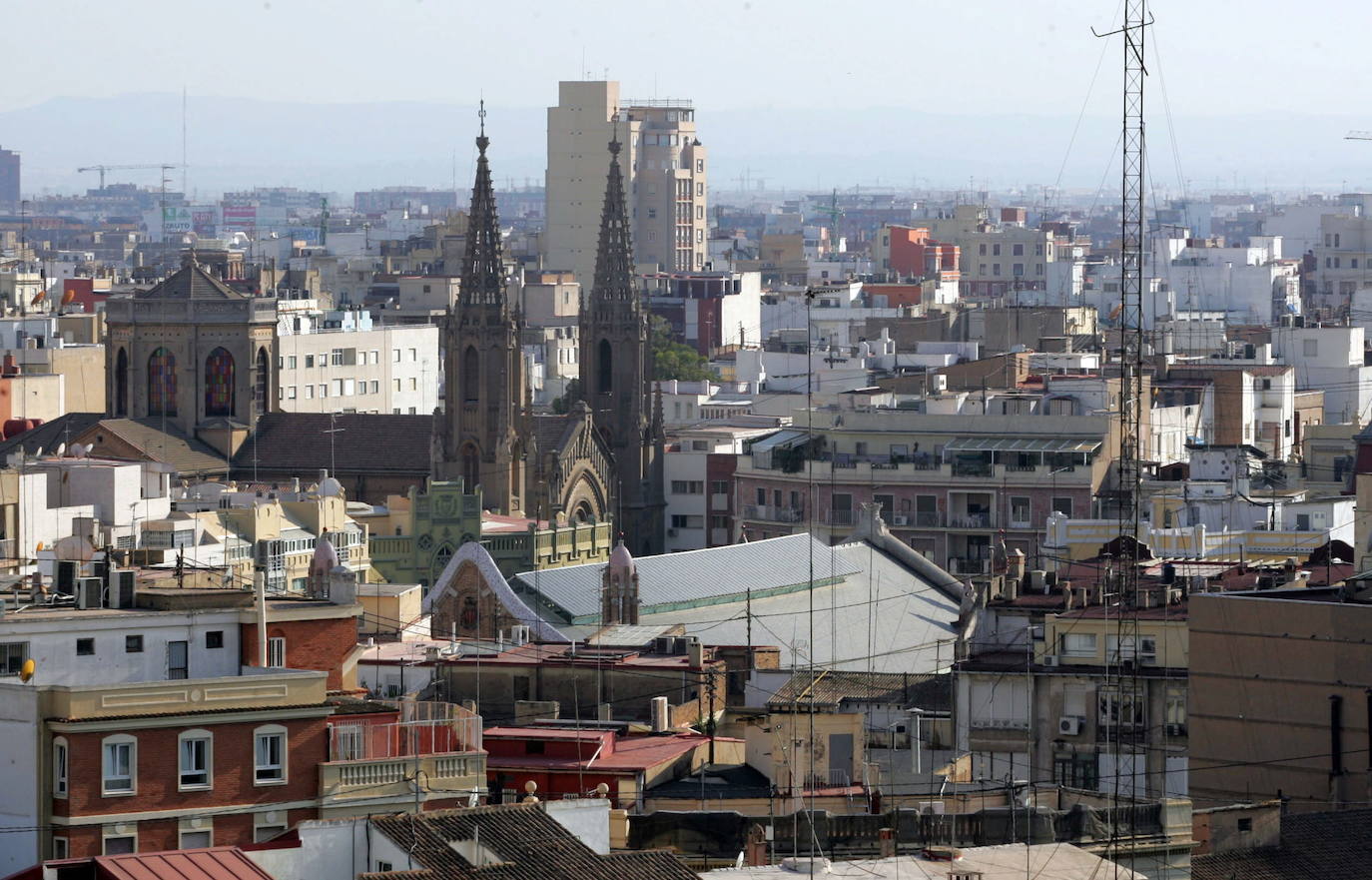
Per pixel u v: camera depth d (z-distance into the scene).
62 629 198.88
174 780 186.75
